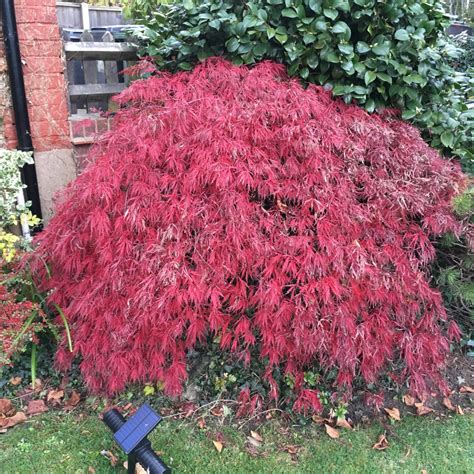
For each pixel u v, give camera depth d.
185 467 2.06
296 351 2.09
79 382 2.55
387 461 2.12
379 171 2.40
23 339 2.41
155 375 2.17
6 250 2.65
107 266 2.13
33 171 3.21
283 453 2.15
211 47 2.94
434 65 2.92
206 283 2.04
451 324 2.48
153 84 2.60
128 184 2.21
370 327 2.16
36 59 3.11
